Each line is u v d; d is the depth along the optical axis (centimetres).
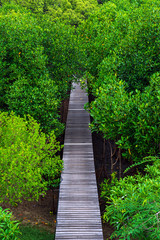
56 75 1433
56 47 1411
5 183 774
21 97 1183
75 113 1659
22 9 2339
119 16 1576
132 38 1119
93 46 1484
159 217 382
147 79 1027
